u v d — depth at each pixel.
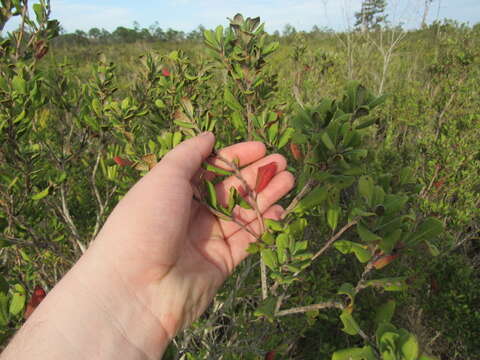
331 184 0.21
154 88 0.42
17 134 0.30
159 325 0.22
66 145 0.39
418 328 0.40
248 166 0.28
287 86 0.80
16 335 0.19
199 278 0.25
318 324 0.44
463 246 0.53
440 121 0.65
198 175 0.26
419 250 0.38
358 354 0.16
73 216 0.49
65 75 0.45
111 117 0.32
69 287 0.20
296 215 0.27
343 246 0.21
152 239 0.21
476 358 0.36
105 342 0.20
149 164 0.25
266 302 0.24
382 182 0.22
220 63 0.31
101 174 0.53
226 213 0.23
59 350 0.19
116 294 0.21
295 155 0.23
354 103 0.20
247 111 0.31
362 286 0.20
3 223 0.31
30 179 0.31
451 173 0.47
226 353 0.34
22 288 0.26
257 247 0.23
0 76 0.32
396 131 0.79
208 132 0.23
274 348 0.37
